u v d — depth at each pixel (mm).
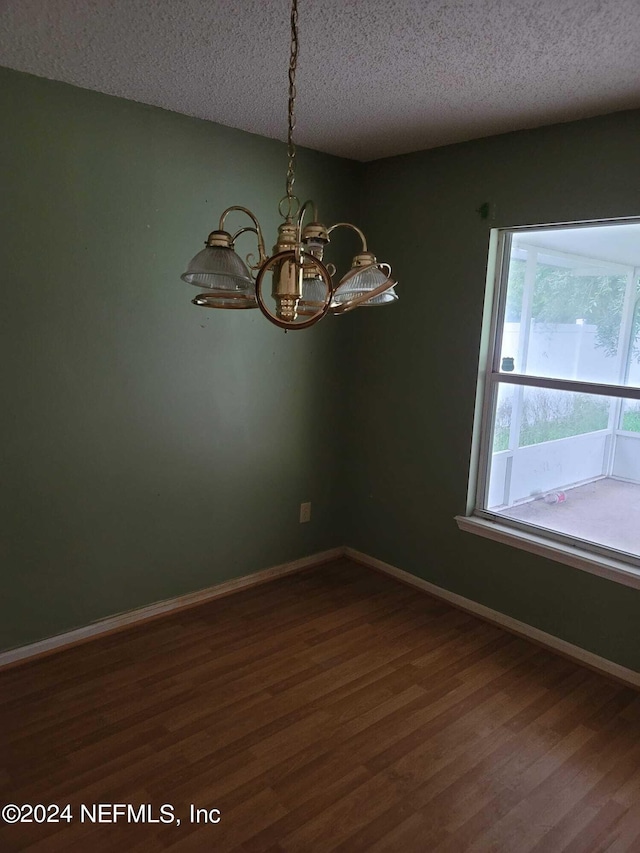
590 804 1887
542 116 2471
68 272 2434
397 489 3404
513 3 1577
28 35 1874
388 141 2916
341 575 3498
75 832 1725
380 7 1615
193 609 3039
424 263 3109
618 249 2459
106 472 2676
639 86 2113
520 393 2869
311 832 1747
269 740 2113
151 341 2715
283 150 3004
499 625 2975
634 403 2479
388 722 2229
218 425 3023
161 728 2154
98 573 2729
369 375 3467
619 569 2492
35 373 2412
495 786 1943
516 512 2957
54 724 2158
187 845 1694
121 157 2494
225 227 2865
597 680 2543
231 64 2066
